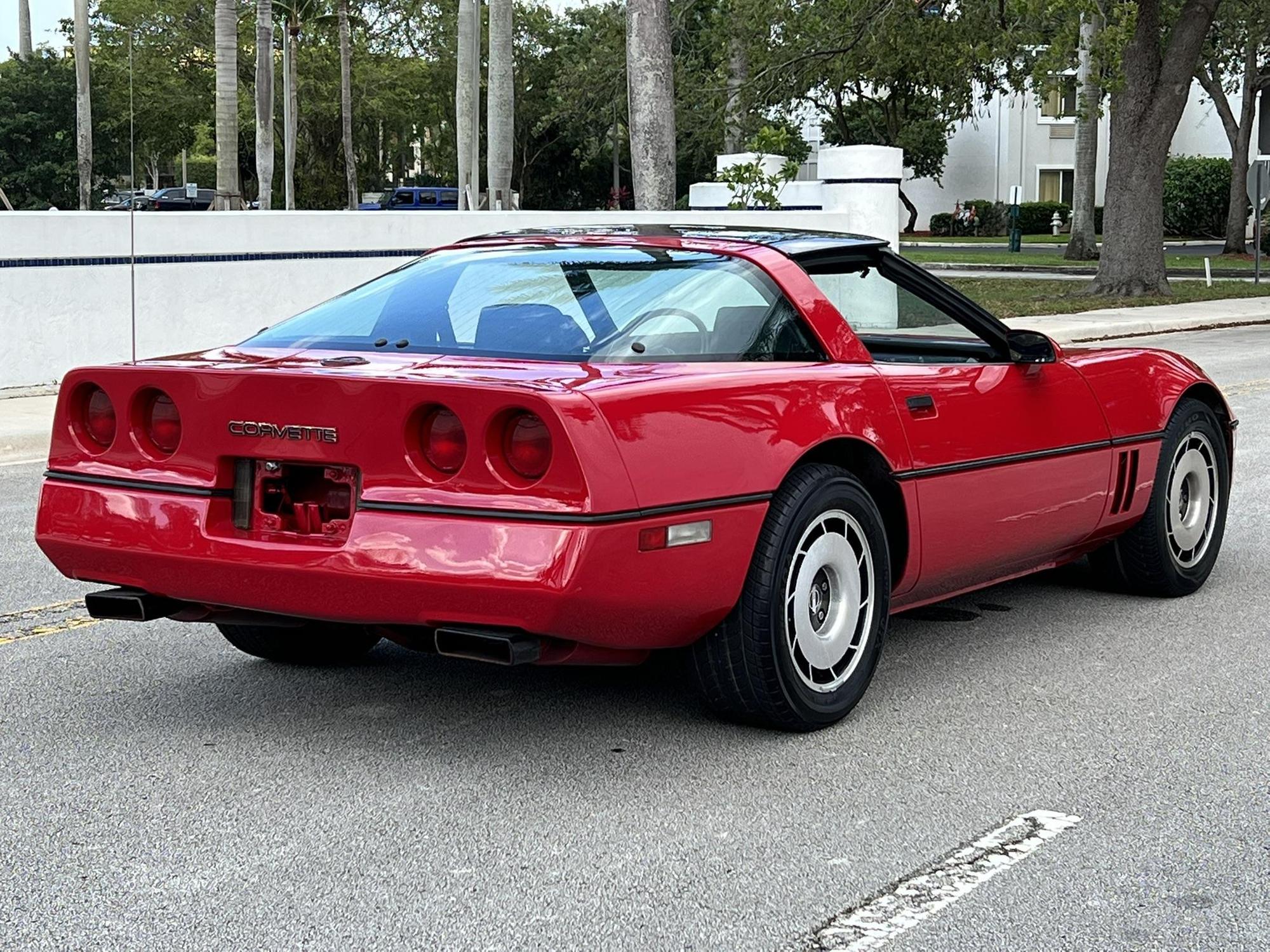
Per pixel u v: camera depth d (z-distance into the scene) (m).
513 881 3.43
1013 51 27.75
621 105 41.97
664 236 4.96
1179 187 63.00
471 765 4.21
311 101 67.06
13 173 55.41
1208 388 6.29
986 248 53.09
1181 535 6.25
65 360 14.20
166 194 55.56
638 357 4.23
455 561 3.80
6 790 4.02
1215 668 5.26
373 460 3.94
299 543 4.06
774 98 29.75
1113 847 3.64
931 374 4.95
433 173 79.44
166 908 3.28
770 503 4.25
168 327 14.92
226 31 27.91
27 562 7.23
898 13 28.25
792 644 4.36
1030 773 4.17
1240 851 3.62
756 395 4.24
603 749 4.35
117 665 5.32
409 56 71.06
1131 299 27.61
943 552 4.97
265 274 15.66
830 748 4.38
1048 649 5.51
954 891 3.38
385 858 3.56
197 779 4.11
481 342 4.39
